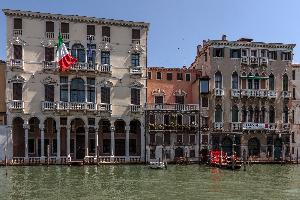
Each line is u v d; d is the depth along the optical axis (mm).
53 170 42562
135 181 34719
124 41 53031
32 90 49500
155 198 26641
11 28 49062
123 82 52750
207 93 55031
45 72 49906
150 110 52938
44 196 26938
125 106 52531
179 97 56750
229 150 55625
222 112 55562
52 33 50469
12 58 48969
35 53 49875
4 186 31156
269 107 57000
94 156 50656
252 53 57031
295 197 27359
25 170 42312
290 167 49844
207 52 56781
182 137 53812
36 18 49969
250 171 44250
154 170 43844
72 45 51031
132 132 53750
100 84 51719
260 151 56250
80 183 33156
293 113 58156
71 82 50688
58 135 49531
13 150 49812
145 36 53812
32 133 50531
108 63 52406
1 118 50156
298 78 58812
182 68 57312
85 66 50906
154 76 55969
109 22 52219
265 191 29859
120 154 53250
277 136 56750
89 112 50812
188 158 52750
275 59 57625
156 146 52625
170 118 53750
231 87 56094
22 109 48812
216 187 31609
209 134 54719
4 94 51062
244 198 26859
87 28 51719
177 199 26344
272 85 57438
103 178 36531
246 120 56312
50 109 49500
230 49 56375
